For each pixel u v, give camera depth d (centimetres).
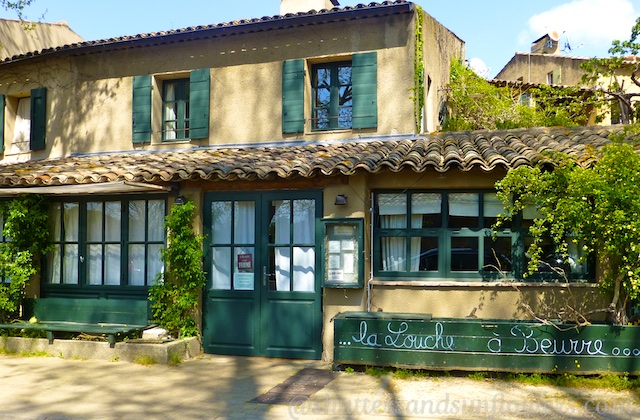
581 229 674
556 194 690
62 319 955
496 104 1307
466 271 805
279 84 1056
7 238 1044
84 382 729
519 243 790
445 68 1359
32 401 653
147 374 766
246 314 877
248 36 1077
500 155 769
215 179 841
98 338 912
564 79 1892
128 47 1133
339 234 822
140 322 910
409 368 727
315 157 862
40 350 883
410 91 993
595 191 648
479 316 783
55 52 1162
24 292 1001
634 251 640
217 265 900
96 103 1171
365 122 1002
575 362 686
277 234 876
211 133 1089
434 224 820
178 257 873
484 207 805
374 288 820
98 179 882
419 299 803
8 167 1075
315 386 696
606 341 682
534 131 962
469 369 707
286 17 1021
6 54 1494
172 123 1148
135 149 1131
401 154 819
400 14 1003
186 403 641
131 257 970
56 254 1017
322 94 1062
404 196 831
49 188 905
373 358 736
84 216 994
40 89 1210
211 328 891
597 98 1306
